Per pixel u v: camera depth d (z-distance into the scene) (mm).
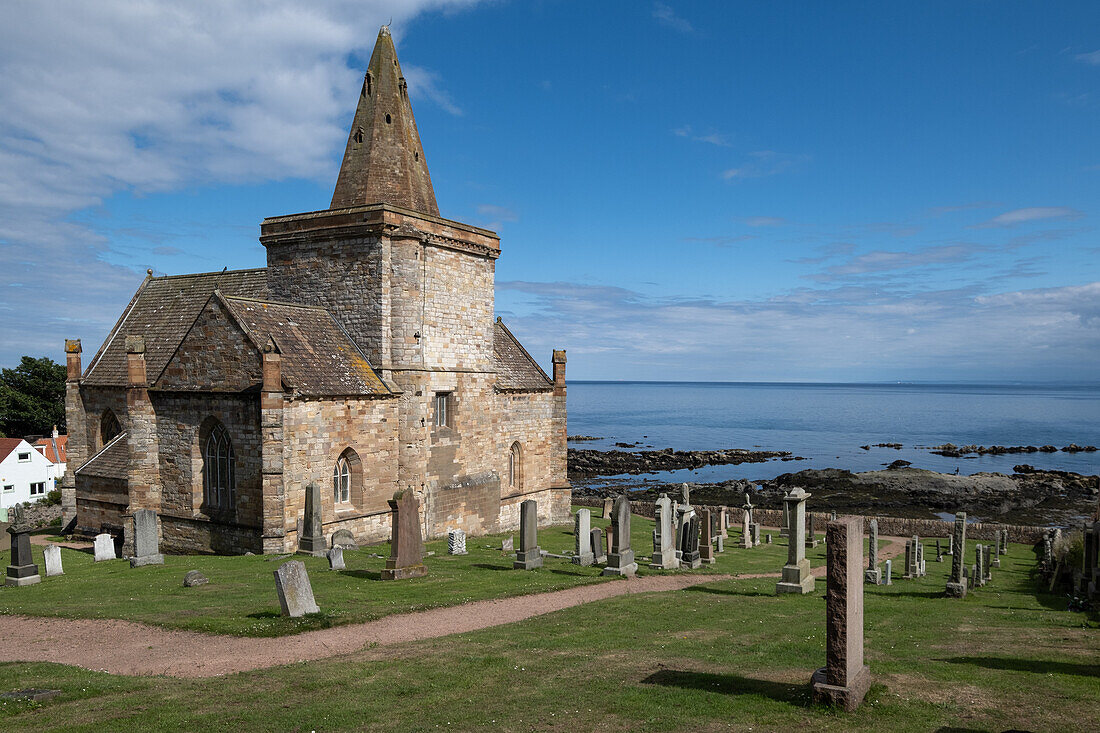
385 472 41062
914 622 22234
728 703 13188
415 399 42125
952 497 88062
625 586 28312
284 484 35406
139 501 39750
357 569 30703
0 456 78438
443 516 44688
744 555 41906
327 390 37594
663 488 98875
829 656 12945
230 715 13719
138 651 19266
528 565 31672
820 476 99875
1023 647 17891
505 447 51094
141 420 39719
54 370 94938
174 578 29328
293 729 13016
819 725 11953
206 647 19438
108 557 35938
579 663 16672
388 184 45156
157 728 13125
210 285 51688
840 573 12867
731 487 96125
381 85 45938
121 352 51188
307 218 43438
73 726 13234
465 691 14898
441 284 44781
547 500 55750
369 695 14805
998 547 44906
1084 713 12344
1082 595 27766
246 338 36906
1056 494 91000
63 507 49844
